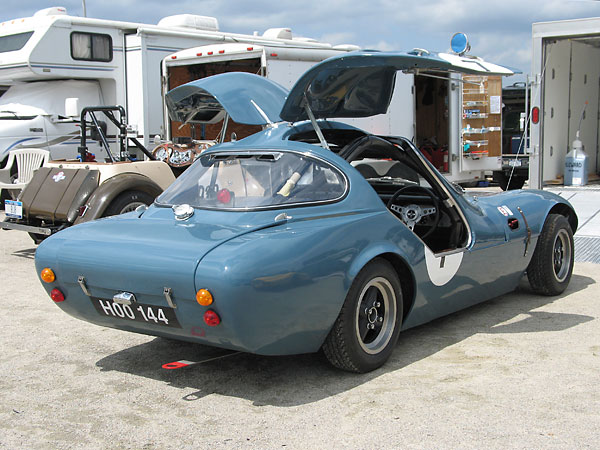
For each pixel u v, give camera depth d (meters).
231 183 3.98
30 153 9.02
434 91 14.37
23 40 11.02
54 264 3.74
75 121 11.11
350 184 3.94
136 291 3.41
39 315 5.31
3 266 7.22
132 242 3.57
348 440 3.01
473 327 4.75
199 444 3.03
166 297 3.28
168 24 12.52
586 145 14.91
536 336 4.50
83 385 3.81
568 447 2.88
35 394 3.68
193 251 3.30
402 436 3.03
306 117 4.72
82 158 8.05
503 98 16.05
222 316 3.17
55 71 10.93
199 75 12.07
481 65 4.47
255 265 3.16
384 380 3.74
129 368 4.08
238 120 4.73
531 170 11.95
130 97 11.70
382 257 3.93
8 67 11.09
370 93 4.77
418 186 4.94
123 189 7.08
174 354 4.33
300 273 3.31
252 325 3.20
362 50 4.05
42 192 7.40
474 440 2.97
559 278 5.60
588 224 8.95
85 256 3.60
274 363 4.09
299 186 3.83
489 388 3.58
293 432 3.12
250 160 4.07
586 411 3.26
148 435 3.14
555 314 5.05
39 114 11.09
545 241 5.39
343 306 3.61
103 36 11.41
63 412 3.43
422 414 3.26
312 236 3.45
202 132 11.79
